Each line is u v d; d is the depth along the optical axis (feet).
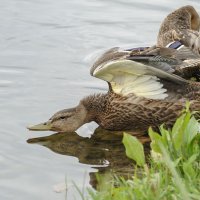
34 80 48.55
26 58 51.70
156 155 32.22
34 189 35.65
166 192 27.96
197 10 58.39
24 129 42.65
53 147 41.06
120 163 38.96
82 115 44.14
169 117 43.19
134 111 43.47
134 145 31.40
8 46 53.47
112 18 58.03
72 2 60.70
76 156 39.96
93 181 36.40
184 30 49.67
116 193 28.63
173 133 32.12
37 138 41.98
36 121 43.50
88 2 60.75
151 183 28.58
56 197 34.60
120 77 42.80
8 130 42.34
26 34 55.26
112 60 41.68
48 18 57.67
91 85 48.08
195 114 42.19
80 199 34.27
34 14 58.34
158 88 42.88
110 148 41.16
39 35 55.11
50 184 36.22
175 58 41.81
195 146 31.96
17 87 47.47
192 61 41.81
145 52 41.42
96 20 57.67
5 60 51.31
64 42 54.19
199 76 43.16
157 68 41.37
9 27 56.18
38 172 37.65
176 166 30.40
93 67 42.45
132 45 53.93
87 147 41.34
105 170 38.01
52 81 48.44
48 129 43.09
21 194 35.14
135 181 29.60
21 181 36.58
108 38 55.01
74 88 47.67
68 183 36.17
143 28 56.59
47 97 46.34
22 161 38.91
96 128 44.55
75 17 58.08
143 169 32.78
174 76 41.83
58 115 43.42
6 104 45.34
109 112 44.01
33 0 60.70
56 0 60.70
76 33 55.62
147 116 43.39
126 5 60.13
